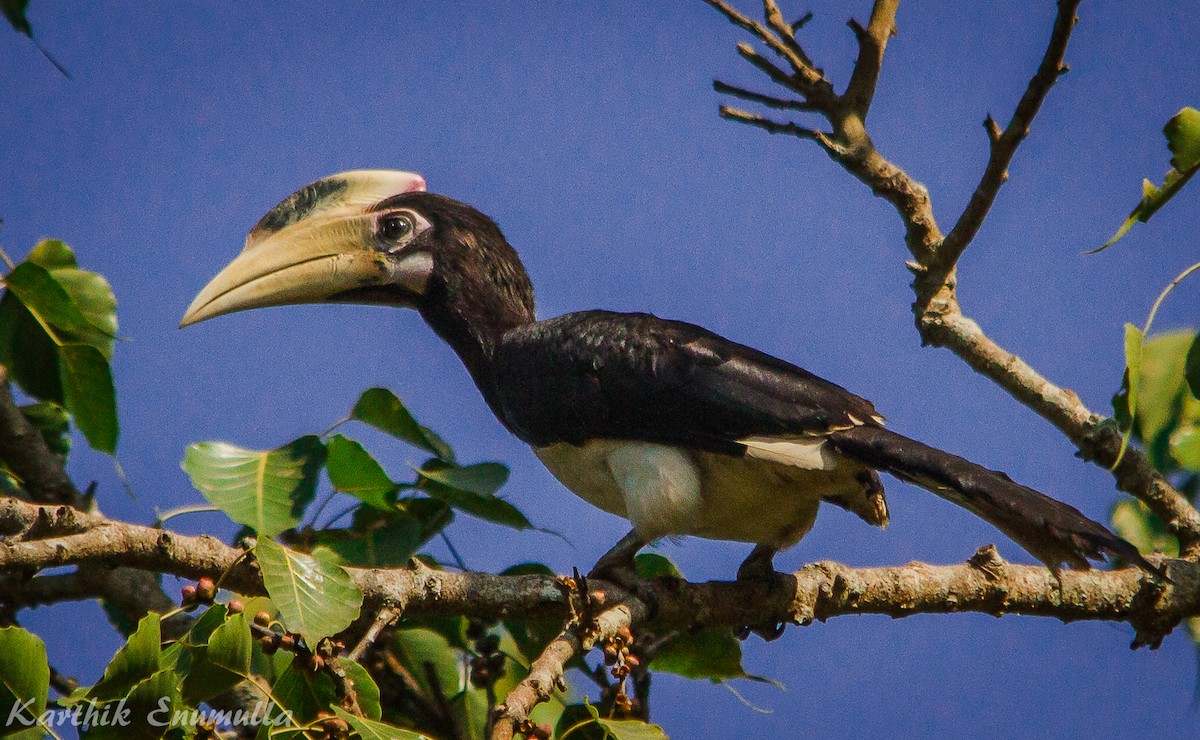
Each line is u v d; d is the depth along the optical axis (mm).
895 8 11719
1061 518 9031
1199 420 10836
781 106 11719
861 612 10203
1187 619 11039
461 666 9547
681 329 11336
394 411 9781
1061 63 10352
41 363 10031
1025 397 11094
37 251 10367
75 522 7715
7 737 6586
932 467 9773
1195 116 9141
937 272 11422
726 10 11695
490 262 12508
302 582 7262
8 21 8234
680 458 10703
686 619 9812
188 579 8016
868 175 11523
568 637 7801
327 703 7043
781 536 11078
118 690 6605
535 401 11344
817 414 10453
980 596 10234
